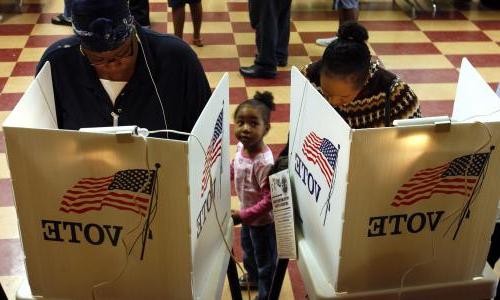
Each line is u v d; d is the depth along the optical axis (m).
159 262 1.18
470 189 1.19
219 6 5.21
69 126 1.41
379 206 1.17
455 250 1.27
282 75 3.96
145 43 1.33
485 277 1.33
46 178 1.09
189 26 4.74
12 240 2.46
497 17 5.07
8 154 1.07
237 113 1.85
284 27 3.97
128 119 1.38
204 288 1.32
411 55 4.28
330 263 1.29
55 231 1.16
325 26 4.84
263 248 1.98
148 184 1.08
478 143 1.13
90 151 1.05
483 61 4.19
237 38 4.54
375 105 1.49
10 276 2.28
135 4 4.36
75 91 1.37
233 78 3.89
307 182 1.38
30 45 4.30
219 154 1.34
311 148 1.31
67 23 4.64
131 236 1.15
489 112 1.27
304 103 1.35
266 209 1.83
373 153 1.10
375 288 1.29
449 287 1.31
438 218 1.21
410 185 1.15
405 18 5.01
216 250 1.42
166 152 1.04
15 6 4.99
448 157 1.13
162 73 1.36
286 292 2.21
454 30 4.77
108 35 1.16
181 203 1.09
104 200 1.11
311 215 1.39
